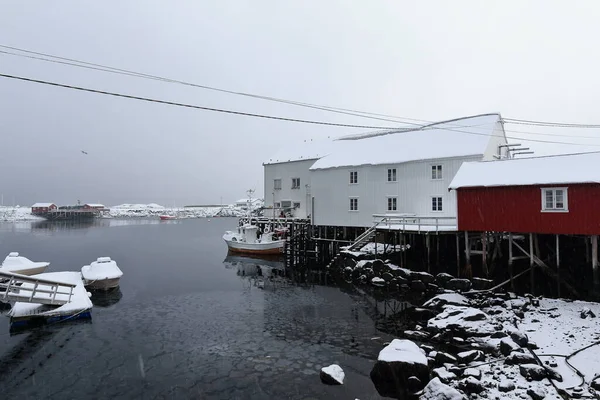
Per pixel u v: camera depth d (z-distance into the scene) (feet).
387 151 106.52
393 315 57.67
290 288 77.97
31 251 138.41
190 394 34.86
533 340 42.16
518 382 33.04
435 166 93.50
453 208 90.33
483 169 72.54
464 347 42.93
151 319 57.11
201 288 78.64
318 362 41.34
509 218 65.77
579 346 39.50
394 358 35.91
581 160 65.00
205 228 263.08
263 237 129.70
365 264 83.25
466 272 69.82
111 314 59.77
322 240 114.62
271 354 43.62
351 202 108.47
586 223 59.21
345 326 53.06
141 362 41.70
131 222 340.18
